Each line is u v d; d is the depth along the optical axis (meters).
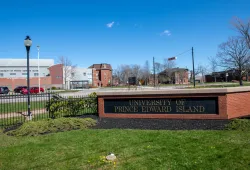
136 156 5.47
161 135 7.32
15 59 82.94
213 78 91.31
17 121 11.09
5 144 6.89
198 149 5.77
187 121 9.15
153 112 10.19
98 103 11.12
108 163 5.10
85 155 5.67
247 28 35.41
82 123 9.20
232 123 8.13
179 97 9.75
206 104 9.34
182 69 94.44
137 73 89.06
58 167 5.01
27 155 5.83
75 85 76.00
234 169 4.56
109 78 93.00
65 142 6.91
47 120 9.27
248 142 6.17
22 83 70.12
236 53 43.00
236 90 9.27
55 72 75.38
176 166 4.79
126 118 10.43
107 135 7.59
